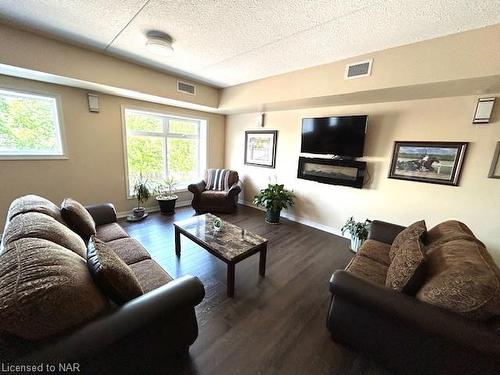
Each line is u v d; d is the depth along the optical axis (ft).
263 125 14.23
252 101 11.71
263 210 14.87
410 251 4.64
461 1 4.89
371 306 3.88
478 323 3.22
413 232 5.86
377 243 7.11
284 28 6.46
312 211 12.31
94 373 2.77
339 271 4.53
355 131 9.84
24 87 8.62
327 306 6.14
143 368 3.42
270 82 10.78
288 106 11.89
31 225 4.05
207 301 6.15
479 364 3.18
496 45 5.66
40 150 9.62
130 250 5.94
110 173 11.68
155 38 7.22
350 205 10.85
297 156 12.68
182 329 3.94
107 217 7.88
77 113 10.13
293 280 7.31
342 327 4.51
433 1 4.96
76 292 2.84
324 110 11.32
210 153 16.24
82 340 2.63
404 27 6.07
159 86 10.93
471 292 3.28
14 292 2.46
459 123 7.81
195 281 3.98
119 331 2.89
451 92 7.49
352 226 9.60
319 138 11.05
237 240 7.14
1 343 2.31
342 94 8.50
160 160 14.14
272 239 10.52
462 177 7.91
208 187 15.06
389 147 9.43
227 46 7.75
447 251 4.45
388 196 9.66
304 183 12.49
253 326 5.34
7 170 8.82
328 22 6.05
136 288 3.62
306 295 6.57
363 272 5.47
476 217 7.80
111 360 2.95
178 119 14.70
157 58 9.23
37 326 2.46
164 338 3.66
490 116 7.16
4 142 8.87
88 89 10.11
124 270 3.63
